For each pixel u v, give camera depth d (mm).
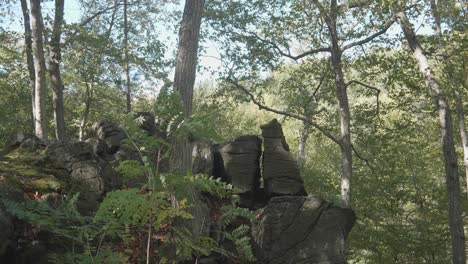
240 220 8742
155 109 5801
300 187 9570
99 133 9836
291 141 32219
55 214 5480
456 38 15023
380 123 20250
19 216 5129
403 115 20016
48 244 5895
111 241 6652
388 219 20656
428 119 21578
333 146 27625
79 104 28609
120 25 26625
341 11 17828
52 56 20484
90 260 5062
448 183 15273
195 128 5348
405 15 15727
